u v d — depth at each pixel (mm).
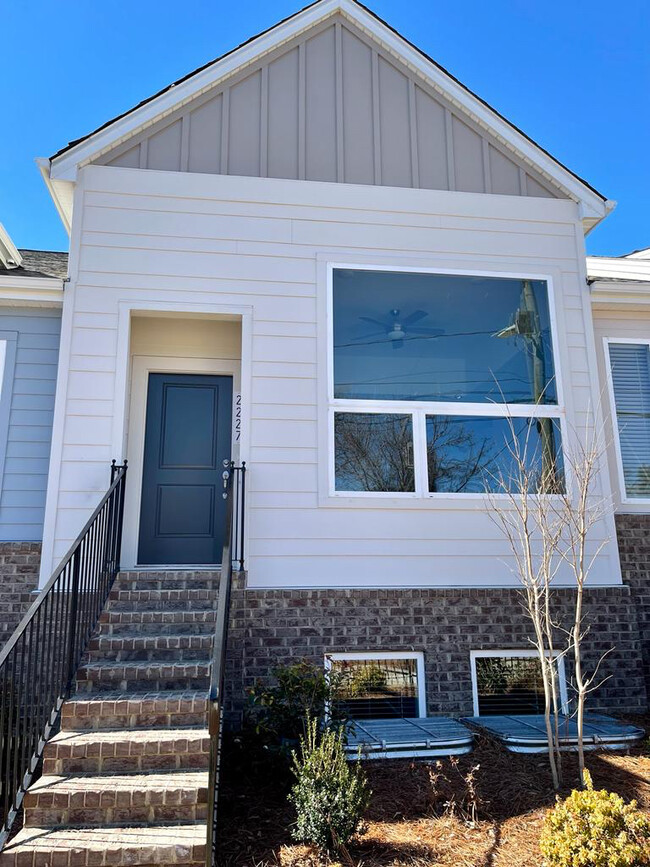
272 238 6074
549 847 2945
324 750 3611
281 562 5473
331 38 6648
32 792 3182
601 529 5918
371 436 5836
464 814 3580
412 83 6668
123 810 3189
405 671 5371
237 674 4965
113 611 4848
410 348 6086
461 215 6422
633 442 6711
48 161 5891
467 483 5844
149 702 3854
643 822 2902
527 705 5445
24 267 7156
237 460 6043
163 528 6305
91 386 5582
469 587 5559
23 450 6008
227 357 6676
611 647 5602
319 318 5973
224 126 6258
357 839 3324
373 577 5539
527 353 6258
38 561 5719
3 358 6133
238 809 3752
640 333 6957
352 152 6402
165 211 5980
